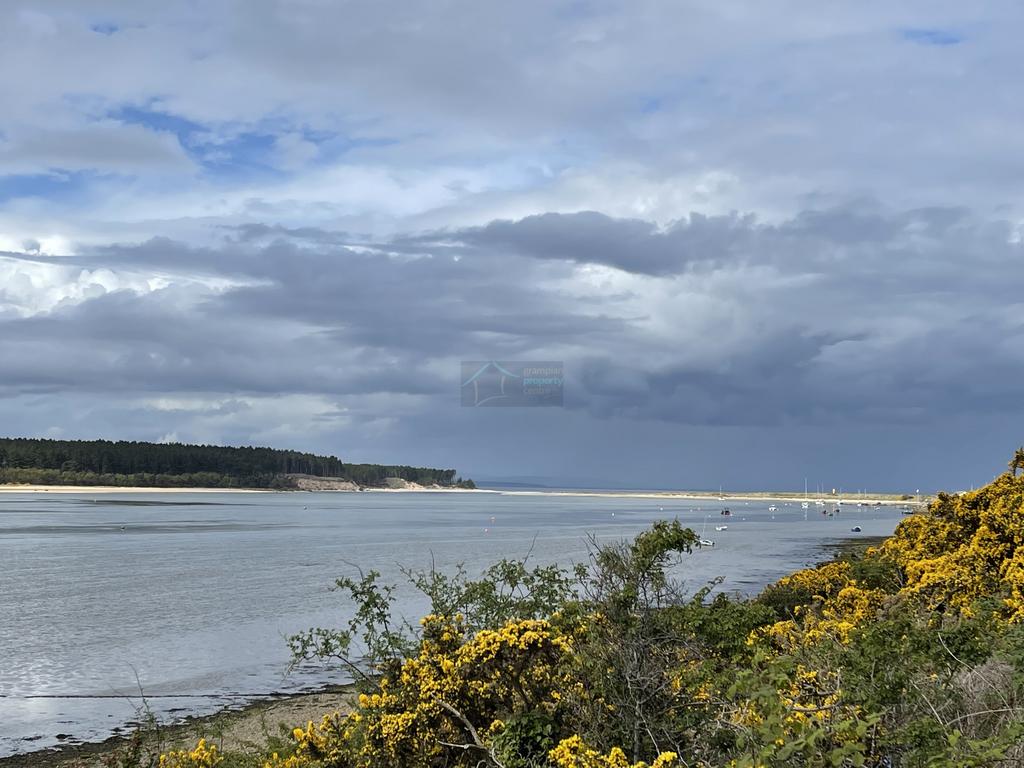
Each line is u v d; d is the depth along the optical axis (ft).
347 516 459.73
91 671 80.84
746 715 19.42
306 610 118.11
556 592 30.32
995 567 46.24
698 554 208.85
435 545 242.17
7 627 106.32
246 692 72.02
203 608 121.60
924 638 19.90
